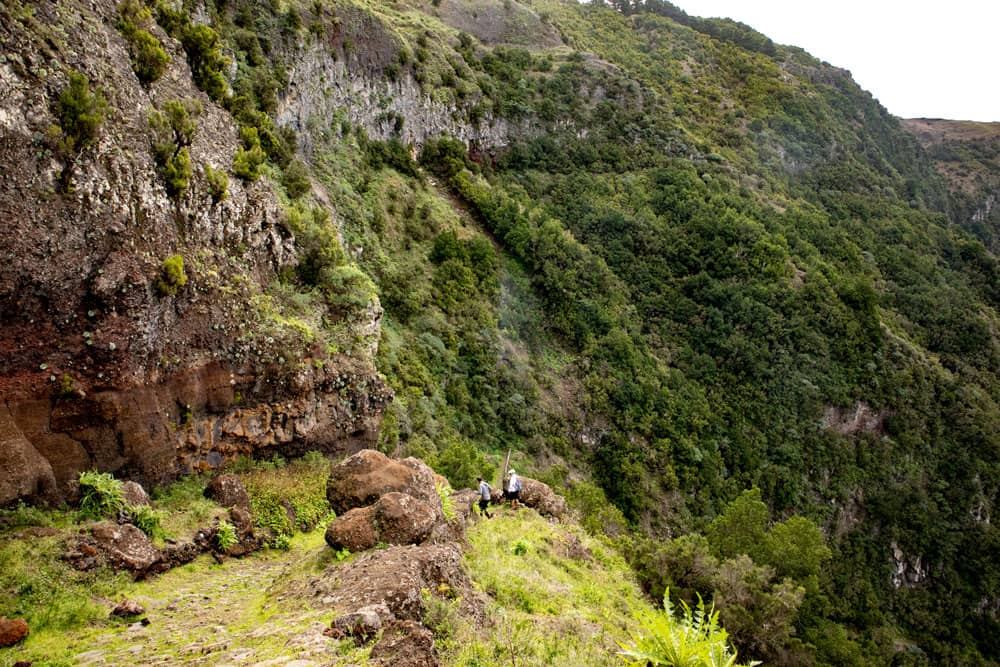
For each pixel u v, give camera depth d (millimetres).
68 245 9891
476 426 32812
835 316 52156
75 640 6719
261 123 25359
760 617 17297
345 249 31484
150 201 11812
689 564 18391
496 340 38625
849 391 49656
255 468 13977
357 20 42750
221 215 14617
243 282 14508
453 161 49625
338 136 38500
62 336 9898
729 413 45781
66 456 9930
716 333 49906
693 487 40281
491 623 8008
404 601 7121
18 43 9695
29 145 9453
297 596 7805
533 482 17672
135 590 8586
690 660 6195
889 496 47625
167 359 11859
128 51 12984
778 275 53094
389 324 32688
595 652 8297
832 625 23469
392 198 40281
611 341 44719
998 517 50281
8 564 7770
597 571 14023
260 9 32969
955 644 43812
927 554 47438
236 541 11297
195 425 12719
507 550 12242
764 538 21906
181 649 6309
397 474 10617
